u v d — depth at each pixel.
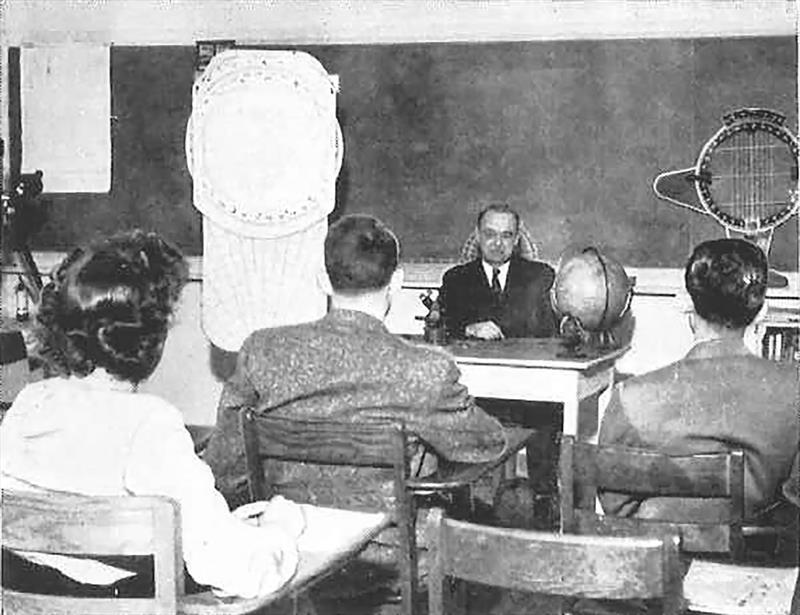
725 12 4.65
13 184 4.96
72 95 5.09
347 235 2.55
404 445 2.41
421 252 5.14
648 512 2.34
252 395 2.59
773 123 4.59
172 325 1.88
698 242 4.75
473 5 5.00
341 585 2.55
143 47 5.16
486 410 4.55
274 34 5.18
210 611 1.69
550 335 4.77
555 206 4.97
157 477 1.75
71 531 1.70
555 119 4.94
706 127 4.71
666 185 4.78
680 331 4.77
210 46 5.12
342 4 5.13
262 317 4.62
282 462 2.56
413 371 2.51
